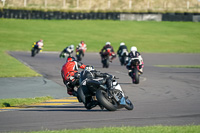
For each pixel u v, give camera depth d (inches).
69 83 1435.8
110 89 1256.8
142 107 1414.9
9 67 3034.0
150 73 2935.5
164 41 7165.4
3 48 5561.0
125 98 1331.2
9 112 1330.0
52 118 1200.2
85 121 1141.1
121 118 1186.6
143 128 981.8
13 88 2011.6
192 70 3284.9
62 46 6279.5
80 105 1501.0
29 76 2556.6
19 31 7406.5
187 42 7175.2
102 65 3654.0
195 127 997.2
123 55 3472.0
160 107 1414.9
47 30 7691.9
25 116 1242.6
